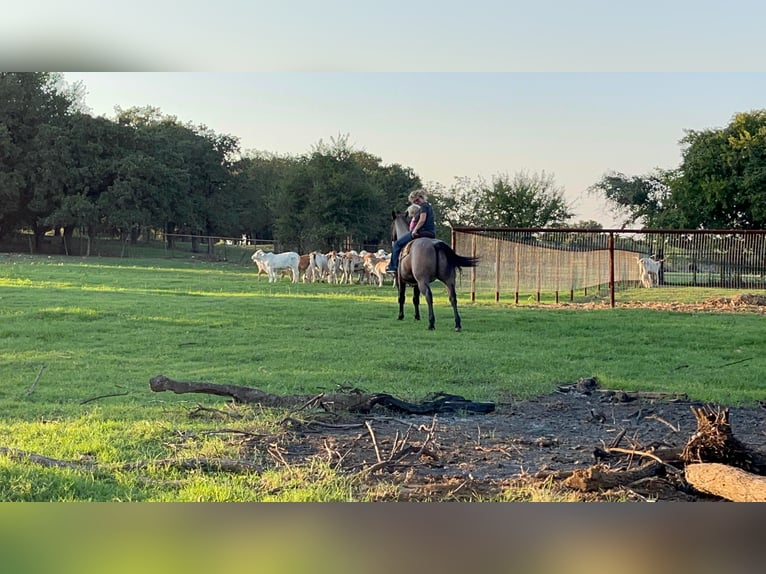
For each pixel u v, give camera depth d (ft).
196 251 196.95
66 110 183.83
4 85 172.76
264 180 239.91
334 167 168.45
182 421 23.41
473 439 21.95
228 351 37.19
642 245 82.99
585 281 71.56
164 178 184.24
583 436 22.67
